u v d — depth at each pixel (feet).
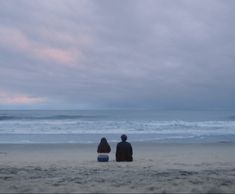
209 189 19.35
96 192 18.38
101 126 131.34
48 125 135.44
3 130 113.60
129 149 42.86
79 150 64.08
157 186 20.67
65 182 22.89
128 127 127.03
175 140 85.25
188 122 154.30
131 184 21.75
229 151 62.34
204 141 83.10
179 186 20.67
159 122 154.30
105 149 42.86
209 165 38.88
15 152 60.23
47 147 68.80
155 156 52.95
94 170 32.12
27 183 22.34
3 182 23.04
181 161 43.80
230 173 29.71
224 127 127.03
